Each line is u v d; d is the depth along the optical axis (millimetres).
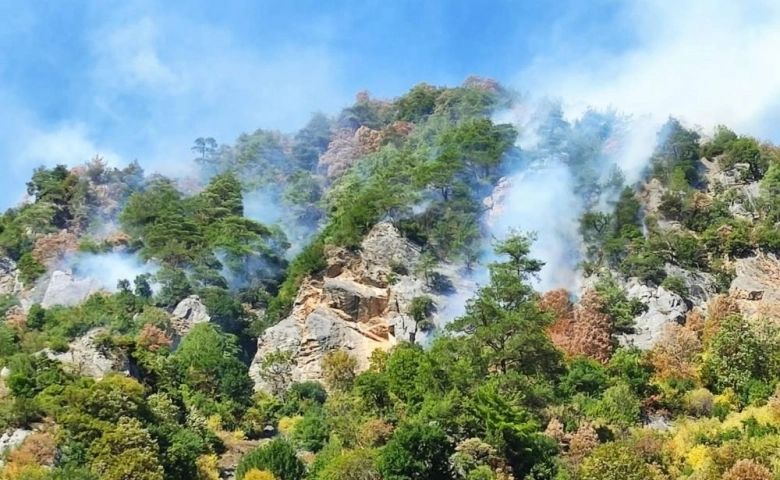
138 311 111875
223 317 115562
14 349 93000
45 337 100812
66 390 73438
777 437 72812
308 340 107188
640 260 110875
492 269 105938
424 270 114688
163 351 97750
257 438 88750
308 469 75938
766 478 64312
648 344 99688
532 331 87062
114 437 68688
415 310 107812
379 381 85250
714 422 81312
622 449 71062
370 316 111438
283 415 93250
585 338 96562
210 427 85625
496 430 73375
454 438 74375
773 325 92000
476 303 91875
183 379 92812
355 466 69375
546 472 72188
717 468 68125
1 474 64500
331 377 98750
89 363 83500
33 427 70438
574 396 85500
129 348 87438
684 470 72500
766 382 87125
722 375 88375
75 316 107125
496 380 82375
